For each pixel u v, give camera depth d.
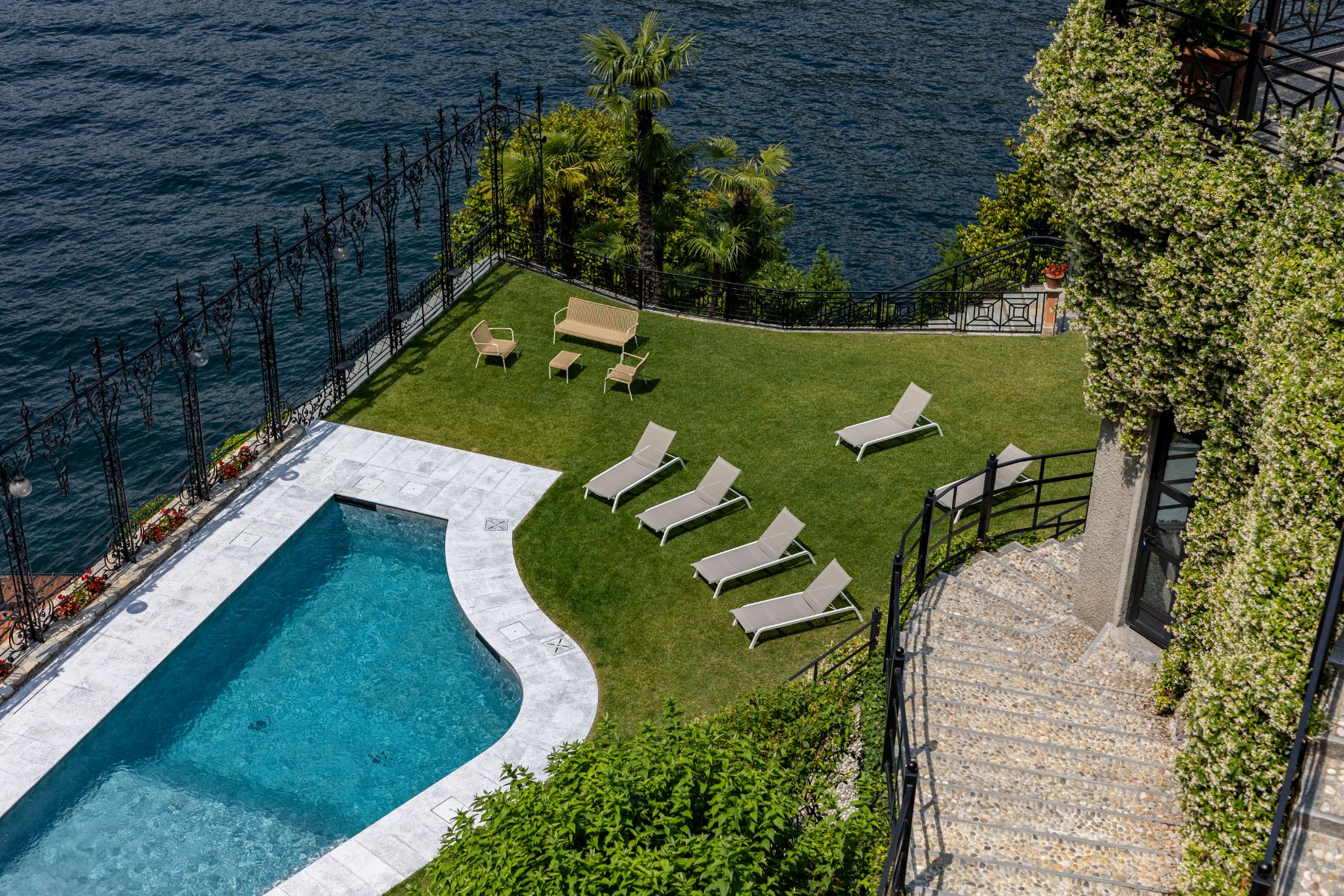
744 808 10.75
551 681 17.50
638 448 21.92
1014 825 11.60
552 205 34.28
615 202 36.75
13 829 15.12
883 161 58.31
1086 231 13.13
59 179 51.53
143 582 19.38
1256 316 11.10
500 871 10.30
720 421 23.38
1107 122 12.38
